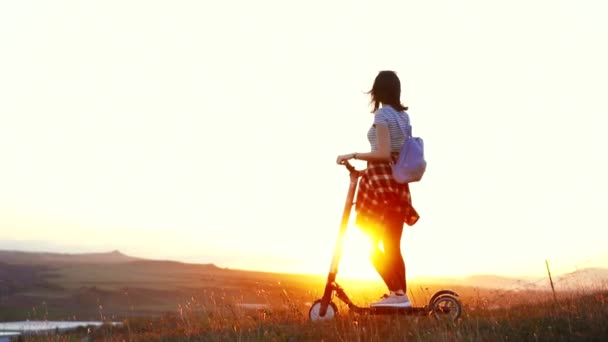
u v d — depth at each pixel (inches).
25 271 5871.1
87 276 7401.6
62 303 3521.2
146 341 332.2
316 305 288.5
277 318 308.7
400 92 271.9
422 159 259.0
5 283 4266.7
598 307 243.9
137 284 4119.1
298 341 246.4
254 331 273.7
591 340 199.2
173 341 305.6
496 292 325.7
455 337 210.1
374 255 267.1
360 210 269.7
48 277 5708.7
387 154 259.8
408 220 269.9
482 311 291.3
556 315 242.1
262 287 351.3
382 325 249.4
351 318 263.7
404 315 259.4
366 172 269.4
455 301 254.4
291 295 330.0
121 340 365.7
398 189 263.3
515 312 274.7
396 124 263.1
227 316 326.6
